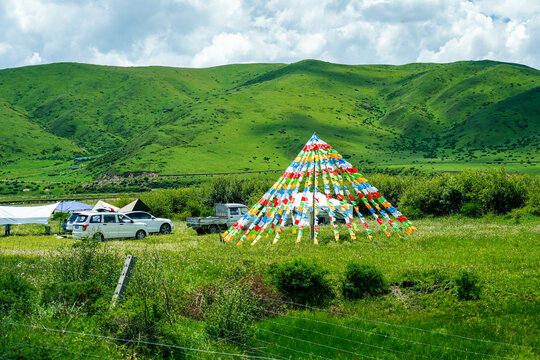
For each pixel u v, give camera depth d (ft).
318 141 60.08
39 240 86.99
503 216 126.11
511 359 29.19
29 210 102.94
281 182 57.82
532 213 123.54
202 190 211.41
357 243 72.90
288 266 46.26
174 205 195.42
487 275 48.96
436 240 75.66
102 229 85.81
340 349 29.89
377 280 47.01
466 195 145.18
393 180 179.42
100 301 27.50
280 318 37.11
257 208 55.72
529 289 45.29
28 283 32.86
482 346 31.65
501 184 137.08
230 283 37.24
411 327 36.22
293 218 108.68
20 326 24.13
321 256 61.00
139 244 75.10
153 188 541.75
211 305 31.63
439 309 43.70
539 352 30.86
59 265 36.01
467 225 107.04
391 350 30.45
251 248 69.26
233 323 29.37
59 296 29.55
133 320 24.95
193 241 82.07
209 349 26.37
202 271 49.80
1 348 20.57
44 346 21.52
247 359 26.25
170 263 52.19
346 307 44.34
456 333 35.27
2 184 624.59
